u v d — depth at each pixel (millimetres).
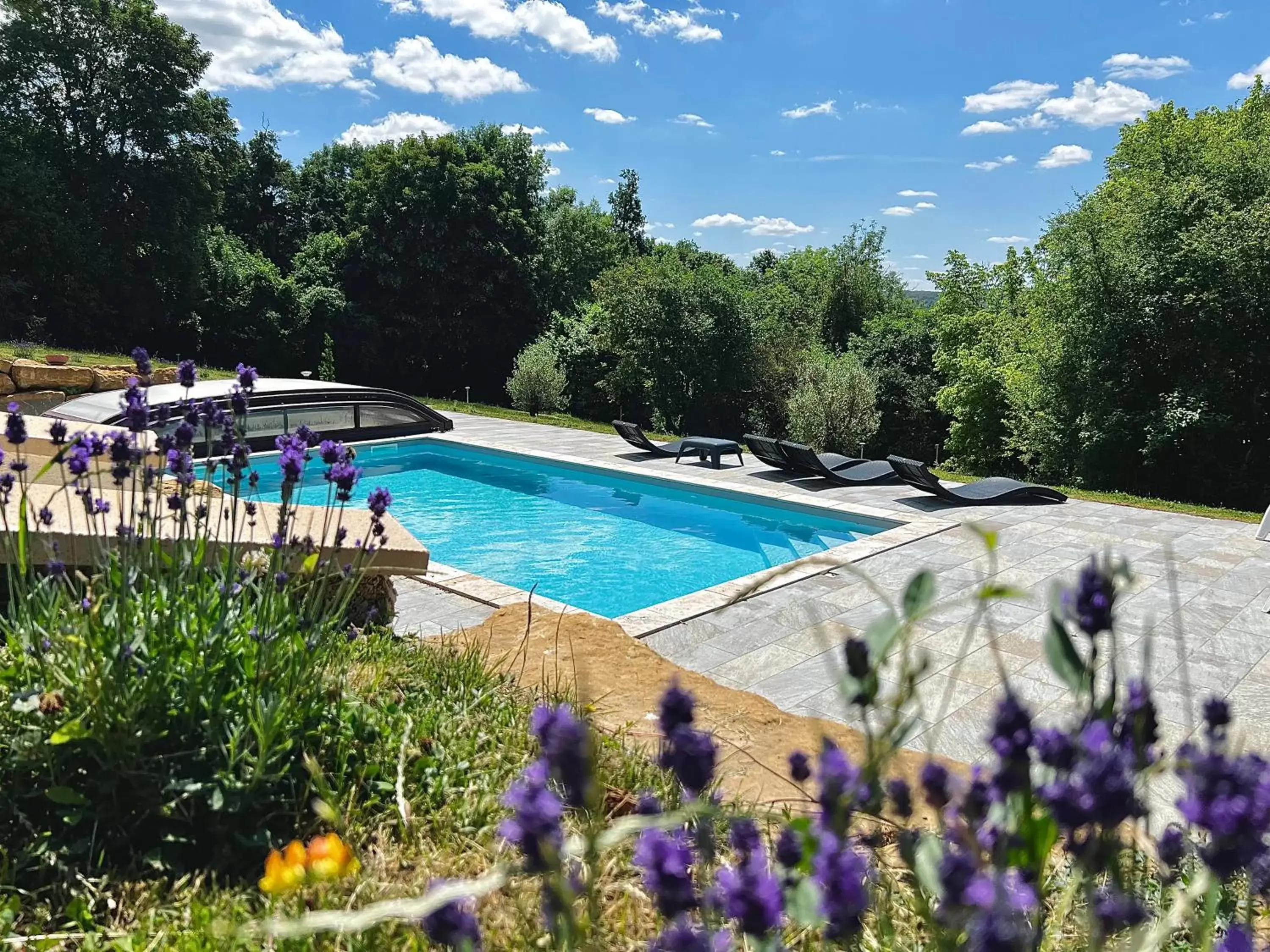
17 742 2605
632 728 3729
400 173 36219
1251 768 952
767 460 13398
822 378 27312
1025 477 26953
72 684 2652
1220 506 19688
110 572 2980
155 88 31062
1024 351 25156
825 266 46969
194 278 31656
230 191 41844
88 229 29203
